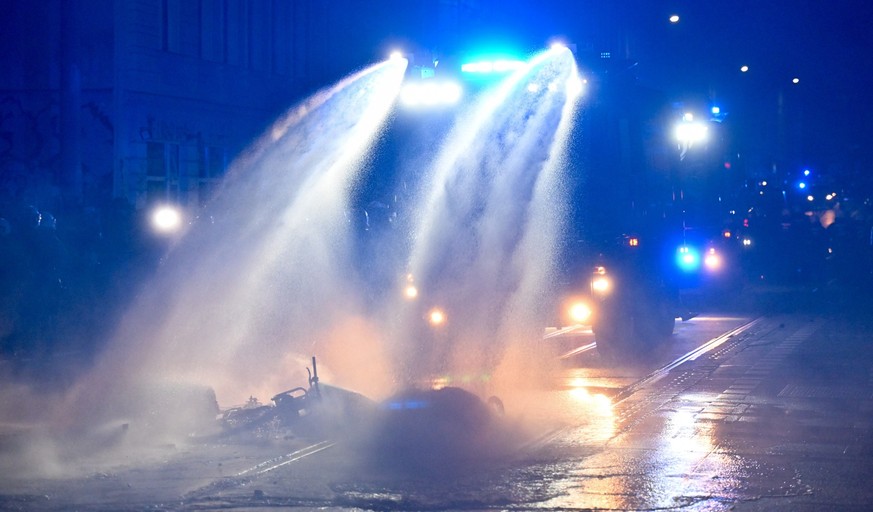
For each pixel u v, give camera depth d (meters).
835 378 22.83
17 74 34.31
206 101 39.09
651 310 29.47
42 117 34.12
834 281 68.88
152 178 35.97
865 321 39.19
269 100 43.47
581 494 12.36
